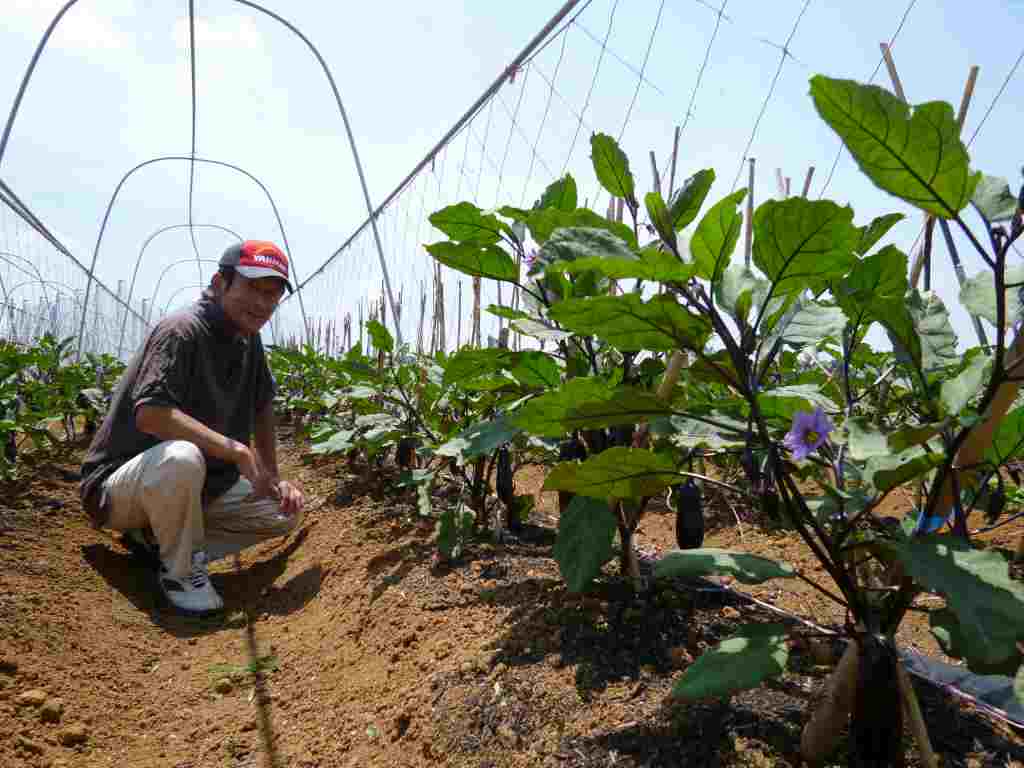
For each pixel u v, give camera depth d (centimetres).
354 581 317
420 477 333
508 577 264
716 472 448
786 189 340
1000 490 139
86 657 261
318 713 223
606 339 139
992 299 136
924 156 108
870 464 128
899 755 124
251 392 402
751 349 137
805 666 177
